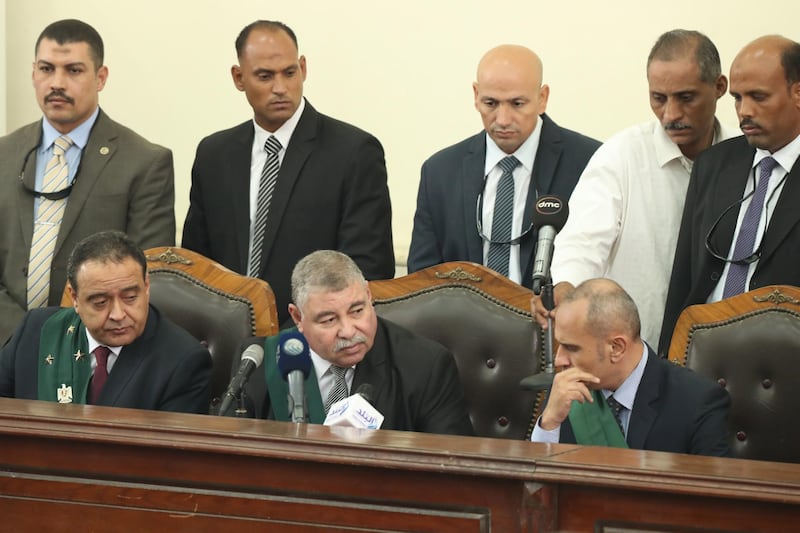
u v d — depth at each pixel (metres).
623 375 5.68
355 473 4.17
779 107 6.59
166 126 10.87
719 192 6.88
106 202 7.73
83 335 6.43
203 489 4.32
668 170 7.45
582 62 9.95
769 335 6.08
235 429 4.36
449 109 10.31
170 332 6.38
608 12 9.85
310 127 7.90
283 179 7.82
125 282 6.12
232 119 10.75
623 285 7.45
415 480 4.11
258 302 6.76
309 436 4.26
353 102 10.52
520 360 6.40
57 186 7.76
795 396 6.01
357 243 7.79
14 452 4.50
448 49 10.29
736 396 6.11
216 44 10.74
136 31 10.88
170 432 4.33
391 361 6.10
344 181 7.83
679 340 6.30
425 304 6.58
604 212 7.36
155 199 7.82
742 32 9.55
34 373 6.44
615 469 3.91
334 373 5.96
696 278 6.89
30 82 10.87
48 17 10.90
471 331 6.48
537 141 7.66
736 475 3.84
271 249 7.77
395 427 5.97
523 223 7.54
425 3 10.31
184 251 6.93
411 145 10.41
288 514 4.23
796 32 9.43
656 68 7.30
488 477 4.02
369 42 10.47
